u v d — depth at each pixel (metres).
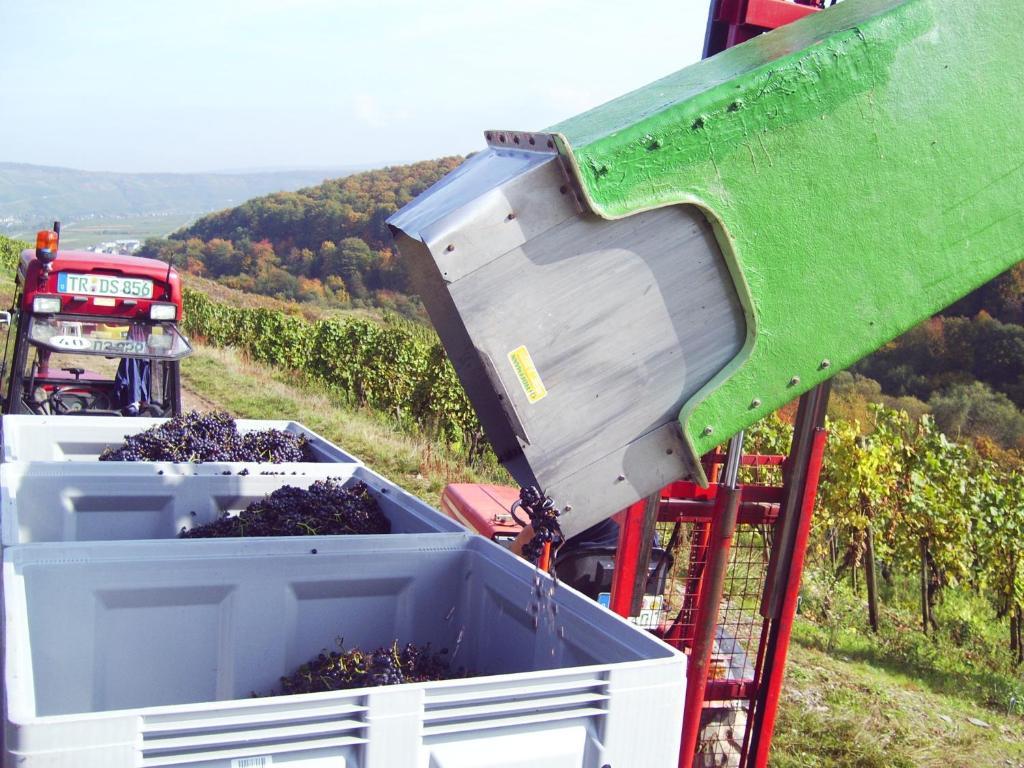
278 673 3.12
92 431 5.12
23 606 2.37
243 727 1.87
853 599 9.70
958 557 9.42
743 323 2.49
